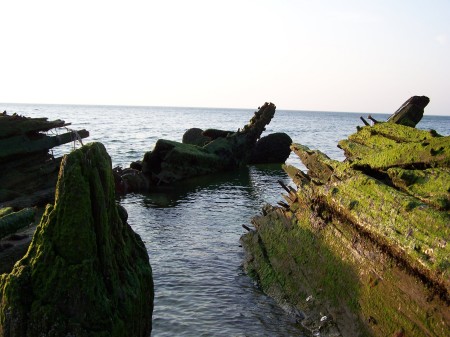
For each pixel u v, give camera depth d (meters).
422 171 10.02
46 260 7.23
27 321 7.05
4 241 10.23
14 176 22.61
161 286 13.98
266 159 51.84
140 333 8.70
